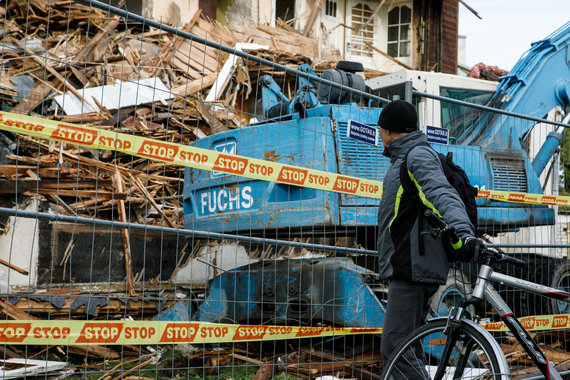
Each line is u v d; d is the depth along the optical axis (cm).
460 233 380
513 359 607
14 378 538
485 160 841
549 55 1032
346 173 655
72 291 737
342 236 726
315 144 655
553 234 1031
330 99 729
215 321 709
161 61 1439
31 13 1391
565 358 721
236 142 721
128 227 449
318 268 664
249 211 702
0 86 1003
